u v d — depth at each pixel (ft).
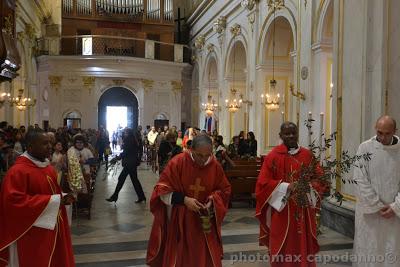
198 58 74.59
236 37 52.80
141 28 77.82
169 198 11.37
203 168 11.51
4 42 16.93
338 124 21.76
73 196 11.53
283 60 44.32
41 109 71.10
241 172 27.99
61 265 11.23
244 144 38.06
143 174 46.11
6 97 45.21
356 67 20.12
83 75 70.33
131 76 71.97
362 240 12.91
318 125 31.42
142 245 18.95
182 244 11.28
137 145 29.12
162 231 11.65
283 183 13.17
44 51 69.31
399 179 12.54
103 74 70.74
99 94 71.87
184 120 79.92
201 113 71.41
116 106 74.23
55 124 69.77
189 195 11.41
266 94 43.45
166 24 78.79
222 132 59.62
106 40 73.82
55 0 74.23
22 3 51.26
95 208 27.32
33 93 66.49
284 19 39.81
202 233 11.39
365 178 12.69
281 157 13.57
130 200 30.19
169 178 11.53
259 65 44.27
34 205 10.48
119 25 76.79
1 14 17.12
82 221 23.71
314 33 32.27
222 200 11.53
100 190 34.81
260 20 44.34
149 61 72.38
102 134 52.75
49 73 69.62
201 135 11.50
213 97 71.05
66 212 11.65
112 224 23.06
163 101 75.36
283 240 13.24
